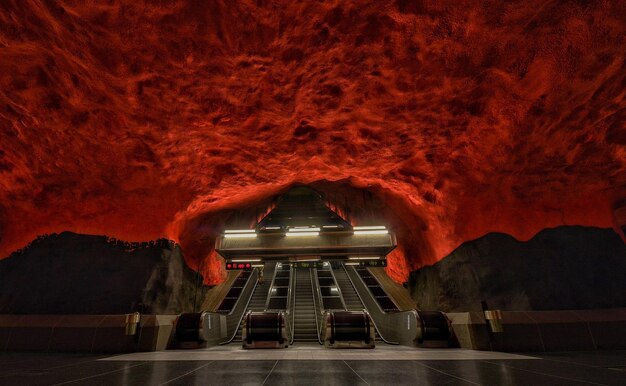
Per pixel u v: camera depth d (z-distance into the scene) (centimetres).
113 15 488
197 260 1230
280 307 1543
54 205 857
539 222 809
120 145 744
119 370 489
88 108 668
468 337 782
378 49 564
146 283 845
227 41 539
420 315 905
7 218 884
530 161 750
